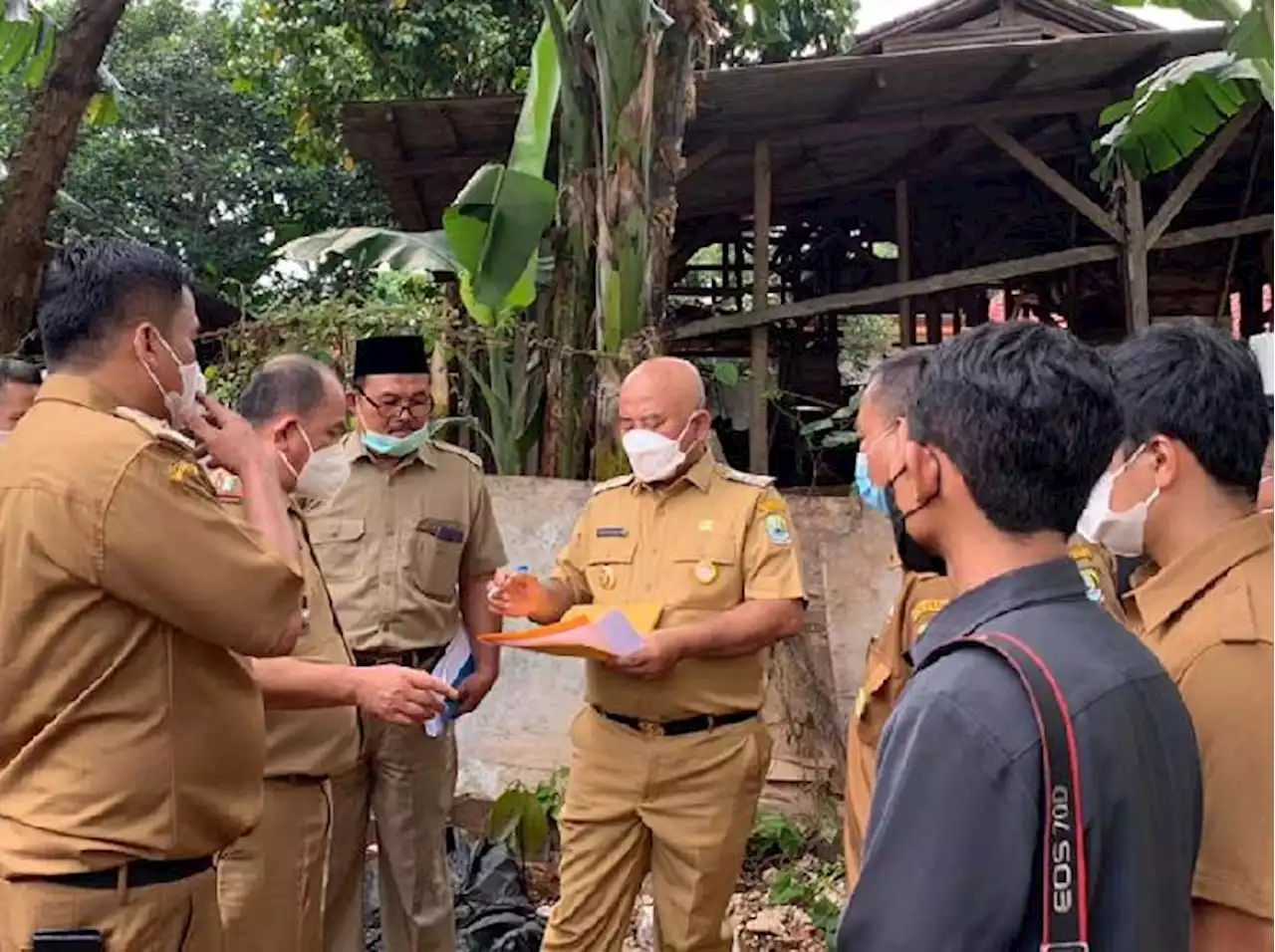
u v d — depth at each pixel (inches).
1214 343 60.6
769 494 114.7
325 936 120.4
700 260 522.9
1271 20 140.2
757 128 273.4
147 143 507.5
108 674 69.9
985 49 234.8
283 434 104.5
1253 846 53.2
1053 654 43.9
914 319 394.0
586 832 113.2
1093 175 230.7
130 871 70.9
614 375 181.3
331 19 365.7
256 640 72.9
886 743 45.5
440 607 127.0
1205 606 57.2
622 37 177.0
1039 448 45.5
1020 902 41.6
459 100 235.8
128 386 73.7
